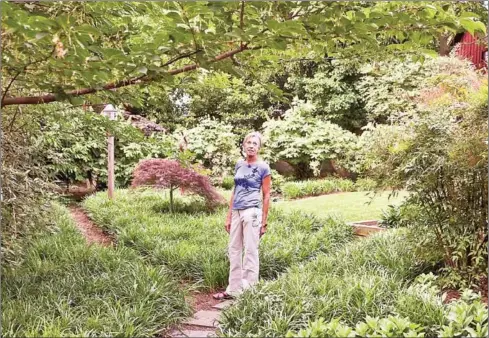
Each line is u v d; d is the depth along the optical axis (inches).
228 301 171.5
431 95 242.5
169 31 104.3
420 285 147.1
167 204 349.4
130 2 117.3
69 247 210.7
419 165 155.8
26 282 159.0
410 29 109.4
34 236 186.1
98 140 185.5
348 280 151.6
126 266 178.4
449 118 161.0
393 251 188.4
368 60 133.1
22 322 124.3
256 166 178.4
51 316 130.6
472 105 157.3
